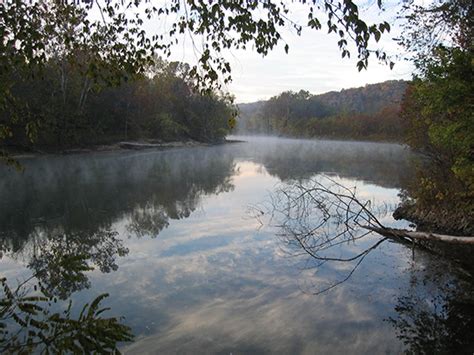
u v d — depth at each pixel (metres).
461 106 8.05
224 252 7.71
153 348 4.15
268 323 4.75
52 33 3.67
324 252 7.67
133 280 6.19
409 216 11.20
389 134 84.81
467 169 8.42
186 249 7.96
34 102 30.09
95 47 3.73
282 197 14.34
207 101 70.69
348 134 100.19
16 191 15.79
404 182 19.16
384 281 6.14
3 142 29.33
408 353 4.08
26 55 3.13
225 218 11.00
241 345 4.23
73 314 4.82
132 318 4.85
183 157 37.75
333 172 24.62
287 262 7.07
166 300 5.42
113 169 24.91
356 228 9.63
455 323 4.77
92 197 14.66
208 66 3.62
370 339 4.39
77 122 36.78
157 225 10.20
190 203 13.55
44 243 8.51
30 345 2.14
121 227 10.00
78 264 2.51
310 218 10.73
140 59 3.80
